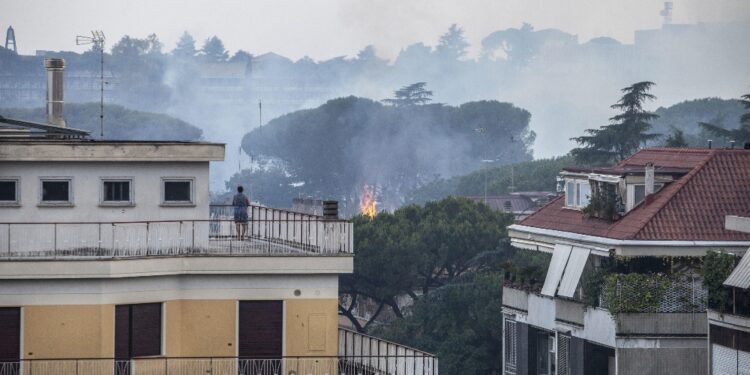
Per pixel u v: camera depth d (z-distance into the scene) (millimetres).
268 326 75938
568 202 140125
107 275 72500
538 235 139500
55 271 72062
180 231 78000
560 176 141000
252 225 84938
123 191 78625
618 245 123500
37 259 71938
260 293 75812
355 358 80812
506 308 144625
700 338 121688
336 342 76438
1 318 72312
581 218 135125
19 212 77375
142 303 74062
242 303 75750
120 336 73688
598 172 133750
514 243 144250
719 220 125562
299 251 78312
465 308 187250
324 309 76375
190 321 75188
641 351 121125
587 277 127750
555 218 139875
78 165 78000
